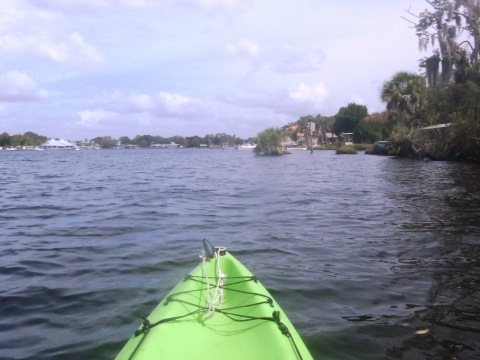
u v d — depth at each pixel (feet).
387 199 47.62
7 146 511.40
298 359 10.40
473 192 51.85
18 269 22.36
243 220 36.27
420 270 21.56
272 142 214.90
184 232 31.45
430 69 133.80
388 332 14.83
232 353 11.18
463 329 15.03
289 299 17.92
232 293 14.44
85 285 19.88
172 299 13.52
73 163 167.32
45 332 15.25
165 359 10.65
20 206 45.14
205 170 111.75
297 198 50.67
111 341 14.46
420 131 134.72
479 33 118.73
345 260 23.59
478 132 105.70
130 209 42.70
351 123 323.57
